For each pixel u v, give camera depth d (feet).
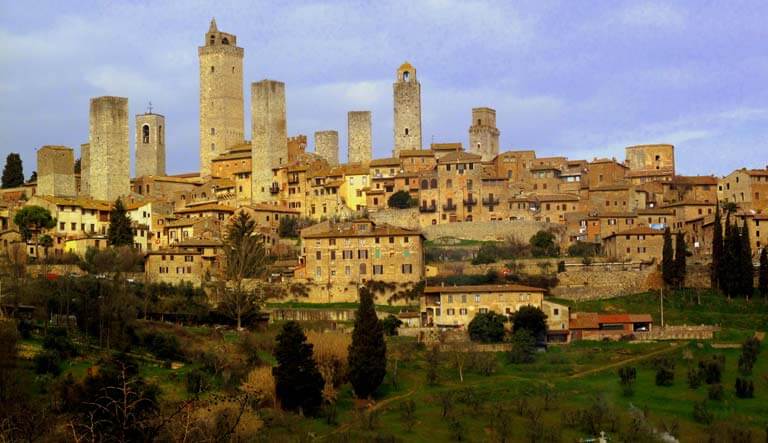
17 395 557.74
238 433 485.56
